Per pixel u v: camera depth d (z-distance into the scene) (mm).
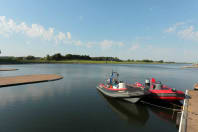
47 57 165500
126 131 8094
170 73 50281
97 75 36500
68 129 8117
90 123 8984
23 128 8086
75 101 13516
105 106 12305
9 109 11016
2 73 36625
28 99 13719
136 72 51000
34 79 24562
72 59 186500
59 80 26359
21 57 150500
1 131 7727
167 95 12562
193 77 37406
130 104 12977
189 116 8867
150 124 9109
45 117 9680
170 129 8469
